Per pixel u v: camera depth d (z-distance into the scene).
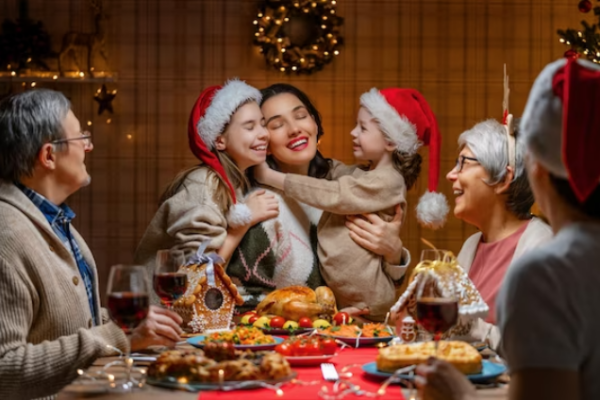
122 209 6.03
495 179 2.92
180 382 2.03
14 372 2.22
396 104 3.58
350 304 3.50
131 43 6.02
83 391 2.04
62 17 5.97
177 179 3.54
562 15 6.09
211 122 3.49
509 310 1.46
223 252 3.39
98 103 5.98
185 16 6.03
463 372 2.09
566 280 1.44
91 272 2.75
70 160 2.56
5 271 2.31
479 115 6.09
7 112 2.54
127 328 2.20
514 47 6.10
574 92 1.49
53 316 2.40
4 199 2.45
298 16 5.97
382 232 3.45
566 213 1.55
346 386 2.07
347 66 6.05
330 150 6.05
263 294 3.50
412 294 2.63
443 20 6.08
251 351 2.42
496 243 2.97
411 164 3.61
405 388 2.08
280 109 3.58
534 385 1.41
